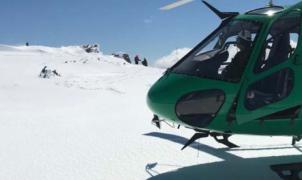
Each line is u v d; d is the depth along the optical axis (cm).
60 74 2353
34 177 544
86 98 1566
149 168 581
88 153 666
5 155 657
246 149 688
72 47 5053
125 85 1953
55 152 674
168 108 464
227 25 489
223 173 556
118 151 677
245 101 441
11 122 970
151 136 794
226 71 452
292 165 468
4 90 1734
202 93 451
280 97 447
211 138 771
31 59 2944
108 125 925
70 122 972
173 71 483
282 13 455
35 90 1761
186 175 546
